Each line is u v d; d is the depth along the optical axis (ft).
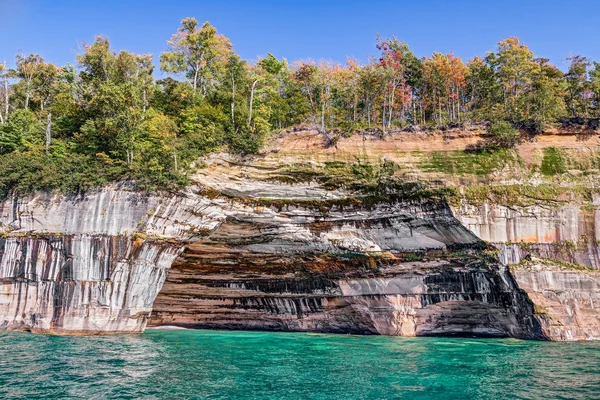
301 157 118.11
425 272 108.99
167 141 113.29
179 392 55.06
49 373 63.10
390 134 121.08
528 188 106.22
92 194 104.42
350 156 118.73
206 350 85.81
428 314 110.11
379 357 79.25
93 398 52.24
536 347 88.63
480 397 53.83
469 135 118.83
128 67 139.44
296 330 123.34
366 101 146.82
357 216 111.04
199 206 107.04
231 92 135.54
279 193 114.01
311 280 117.50
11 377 60.44
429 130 120.78
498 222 104.06
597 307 98.94
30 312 101.24
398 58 143.64
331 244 111.34
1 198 108.27
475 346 91.71
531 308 98.53
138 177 104.17
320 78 145.69
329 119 149.48
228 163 114.52
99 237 101.86
